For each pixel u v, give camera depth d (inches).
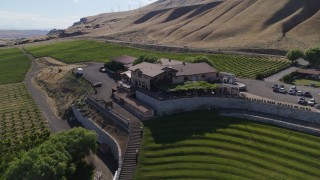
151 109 4195.4
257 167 3139.8
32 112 5733.3
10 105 6161.4
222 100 4202.8
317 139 3351.4
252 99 4136.3
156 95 4338.1
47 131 4178.2
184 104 4188.0
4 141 4165.8
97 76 6569.9
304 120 3703.3
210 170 3166.8
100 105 4845.0
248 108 4128.9
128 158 3479.3
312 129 3452.3
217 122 3873.0
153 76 4485.7
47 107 6008.9
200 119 3964.1
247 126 3735.2
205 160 3302.2
